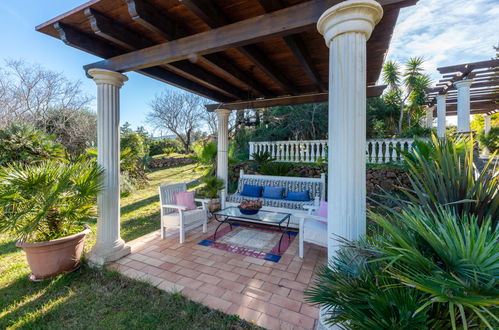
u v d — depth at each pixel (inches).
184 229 145.9
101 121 118.6
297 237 155.1
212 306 84.5
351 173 68.5
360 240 61.6
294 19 79.8
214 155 267.1
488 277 38.9
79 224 118.7
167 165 602.9
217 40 93.4
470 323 40.3
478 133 442.6
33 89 419.8
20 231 96.5
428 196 67.2
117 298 90.7
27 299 91.2
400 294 44.7
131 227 178.4
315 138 442.0
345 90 68.6
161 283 100.0
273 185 208.7
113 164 121.6
